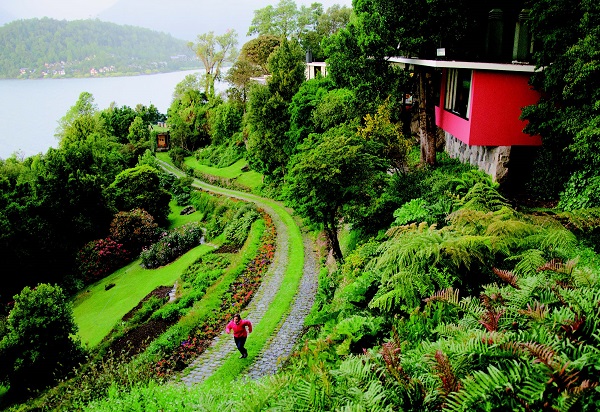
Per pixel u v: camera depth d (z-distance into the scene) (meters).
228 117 55.75
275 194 35.81
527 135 14.88
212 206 38.06
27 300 16.08
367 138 18.62
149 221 33.25
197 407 6.62
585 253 9.10
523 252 7.07
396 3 16.02
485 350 4.05
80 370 14.93
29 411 12.59
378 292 7.88
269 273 19.64
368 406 4.12
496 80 14.48
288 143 33.06
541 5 12.14
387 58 18.94
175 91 77.81
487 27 15.86
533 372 3.62
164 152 67.06
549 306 4.92
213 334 14.85
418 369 4.73
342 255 16.94
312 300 16.12
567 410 3.25
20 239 28.03
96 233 32.03
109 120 67.19
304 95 29.84
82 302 25.27
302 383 5.17
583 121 11.20
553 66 12.04
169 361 13.37
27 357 15.54
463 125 15.96
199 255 26.78
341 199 15.45
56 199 30.28
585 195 11.15
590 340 4.01
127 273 28.38
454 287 7.22
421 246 7.34
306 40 52.00
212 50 74.75
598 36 10.39
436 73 20.20
